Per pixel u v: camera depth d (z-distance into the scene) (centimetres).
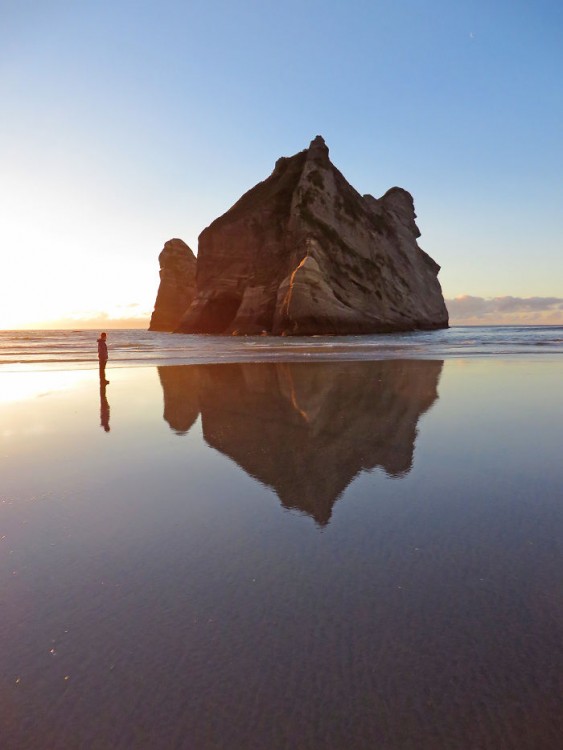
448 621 228
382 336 5434
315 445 591
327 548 306
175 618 233
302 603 244
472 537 320
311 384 1203
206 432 677
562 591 253
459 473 466
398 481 444
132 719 176
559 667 198
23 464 522
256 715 176
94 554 304
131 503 398
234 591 256
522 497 397
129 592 258
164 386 1209
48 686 192
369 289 6706
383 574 272
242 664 200
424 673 194
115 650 211
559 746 162
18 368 1830
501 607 238
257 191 8044
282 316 5906
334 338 4941
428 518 354
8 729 172
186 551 306
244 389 1130
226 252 7406
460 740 165
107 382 1320
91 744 166
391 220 8650
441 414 782
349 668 197
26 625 231
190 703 181
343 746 162
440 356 2183
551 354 2238
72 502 402
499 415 767
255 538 324
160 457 546
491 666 198
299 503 392
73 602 250
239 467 501
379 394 1008
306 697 183
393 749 161
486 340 3997
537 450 550
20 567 289
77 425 742
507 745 163
